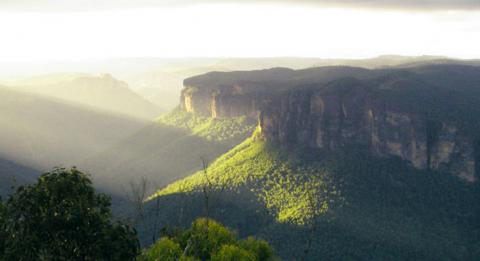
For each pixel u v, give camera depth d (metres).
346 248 132.38
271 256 41.44
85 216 25.97
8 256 24.16
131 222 29.81
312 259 127.88
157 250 33.38
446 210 157.88
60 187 26.25
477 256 141.75
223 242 38.66
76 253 25.22
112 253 26.38
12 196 26.20
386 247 134.12
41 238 24.88
